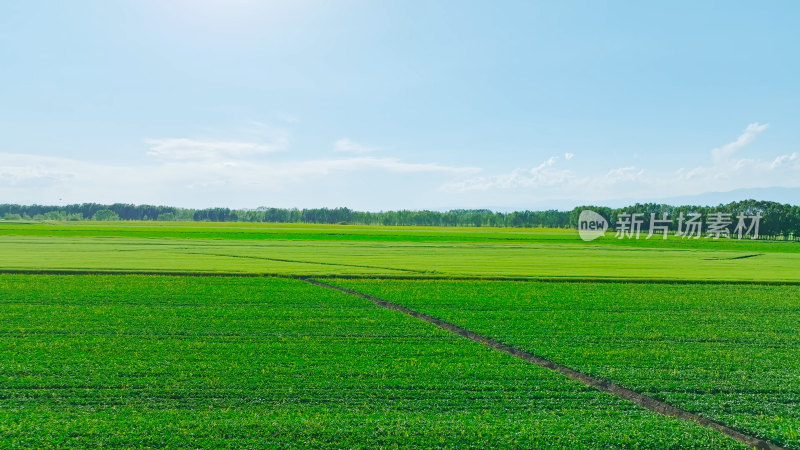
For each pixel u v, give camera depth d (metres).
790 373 18.28
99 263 50.06
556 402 15.33
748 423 13.94
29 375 16.78
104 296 31.62
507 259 62.78
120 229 124.81
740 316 28.33
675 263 60.38
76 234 107.25
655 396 16.05
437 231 146.50
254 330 23.61
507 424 13.50
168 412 14.00
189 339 21.88
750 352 21.00
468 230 162.12
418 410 14.62
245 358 19.09
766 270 52.81
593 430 13.19
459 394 15.86
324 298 31.83
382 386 16.42
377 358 19.36
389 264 54.44
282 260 56.97
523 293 35.16
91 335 22.31
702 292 36.75
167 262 52.31
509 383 16.80
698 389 16.58
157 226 156.00
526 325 25.34
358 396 15.59
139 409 14.30
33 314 26.33
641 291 36.84
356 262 56.06
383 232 126.81
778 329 25.30
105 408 14.32
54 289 34.00
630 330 24.64
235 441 12.35
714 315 28.55
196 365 18.16
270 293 33.47
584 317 27.44
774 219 131.50
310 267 49.72
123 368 17.66
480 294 34.50
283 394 15.62
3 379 16.39
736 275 47.38
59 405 14.52
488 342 22.62
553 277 43.34
